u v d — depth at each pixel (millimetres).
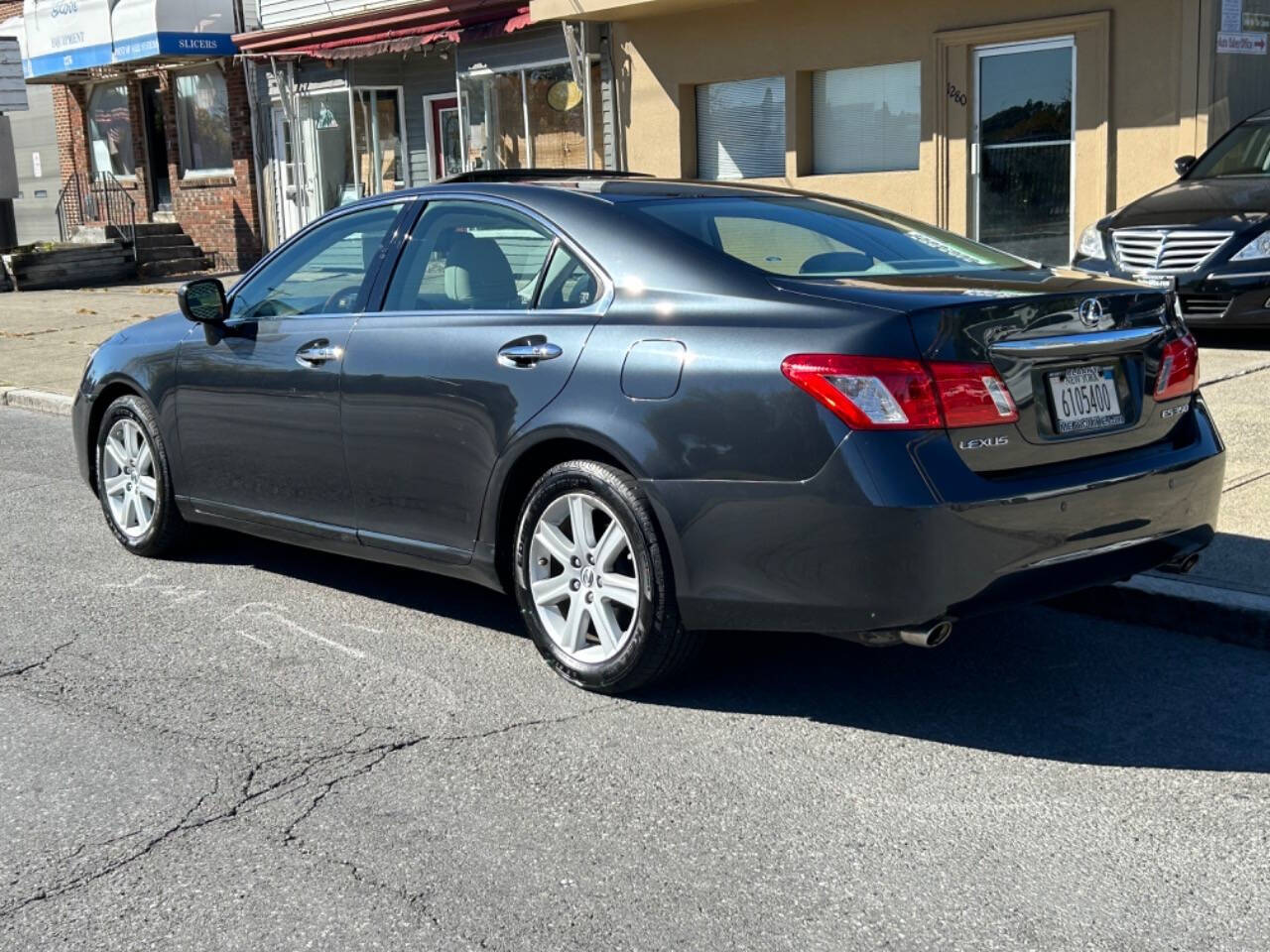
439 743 4234
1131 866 3400
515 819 3711
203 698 4656
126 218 24703
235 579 6098
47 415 11094
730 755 4109
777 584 4023
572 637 4582
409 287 5172
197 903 3303
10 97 22312
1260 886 3293
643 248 4504
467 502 4812
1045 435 4062
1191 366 4559
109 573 6242
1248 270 9695
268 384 5492
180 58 21844
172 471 6129
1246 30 12078
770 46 14766
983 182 13500
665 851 3518
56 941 3148
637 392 4266
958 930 3115
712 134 15742
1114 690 4570
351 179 20531
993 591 3934
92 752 4219
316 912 3246
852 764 4035
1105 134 12461
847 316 3945
